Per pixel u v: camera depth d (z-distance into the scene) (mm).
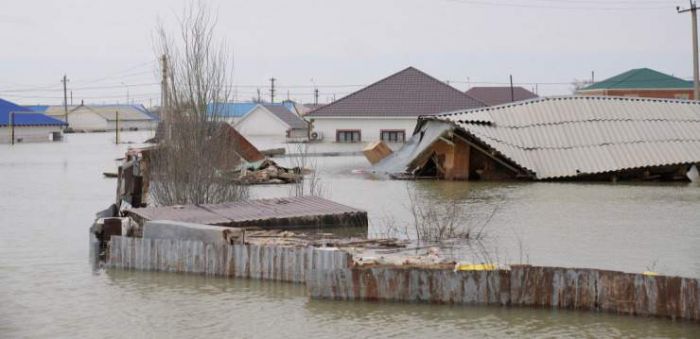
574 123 33438
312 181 25312
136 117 128250
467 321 12555
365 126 61062
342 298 13766
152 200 23391
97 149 61750
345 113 61062
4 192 30344
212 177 22516
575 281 12984
